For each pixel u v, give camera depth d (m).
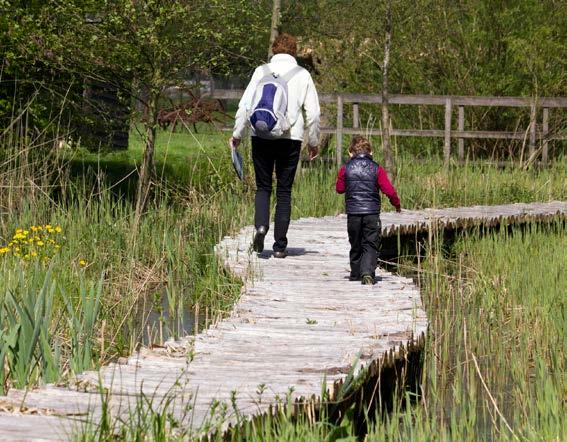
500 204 29.56
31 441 7.45
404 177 31.22
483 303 16.17
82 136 26.23
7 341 9.60
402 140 37.12
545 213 26.03
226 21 24.16
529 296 15.81
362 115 37.78
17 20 24.33
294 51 16.30
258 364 10.54
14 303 9.91
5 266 14.36
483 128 36.53
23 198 19.70
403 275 20.55
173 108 25.84
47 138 24.64
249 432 7.99
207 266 17.58
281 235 17.58
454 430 9.33
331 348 11.35
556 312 14.47
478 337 13.98
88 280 15.65
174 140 45.25
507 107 35.62
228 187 26.58
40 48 23.81
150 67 24.28
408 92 37.91
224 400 8.93
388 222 23.75
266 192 17.00
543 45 35.34
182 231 20.84
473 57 36.66
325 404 9.12
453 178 31.00
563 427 9.16
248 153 27.17
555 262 18.88
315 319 13.07
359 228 15.59
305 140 30.81
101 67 24.50
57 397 8.80
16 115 24.45
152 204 24.73
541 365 11.19
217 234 21.62
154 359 10.63
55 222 18.91
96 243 18.23
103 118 26.88
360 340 11.80
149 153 24.81
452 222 23.88
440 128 36.91
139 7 23.38
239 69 26.39
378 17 33.78
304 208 26.34
